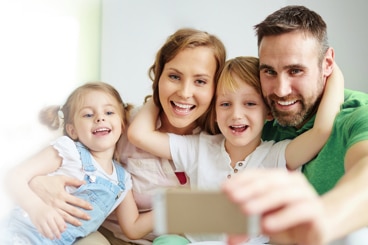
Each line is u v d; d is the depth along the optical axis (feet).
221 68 2.84
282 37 2.40
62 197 2.70
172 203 0.94
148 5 3.86
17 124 3.42
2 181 2.84
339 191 1.09
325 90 2.54
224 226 0.92
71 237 2.68
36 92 3.58
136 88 3.87
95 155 2.97
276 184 0.87
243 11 3.65
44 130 3.39
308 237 0.91
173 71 2.79
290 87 2.44
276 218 0.86
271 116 2.76
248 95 2.65
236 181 0.88
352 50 3.42
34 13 3.65
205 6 3.73
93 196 2.82
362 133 1.89
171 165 2.94
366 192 1.08
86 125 2.92
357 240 1.87
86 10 3.88
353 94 2.61
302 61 2.38
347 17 3.43
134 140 2.85
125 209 2.93
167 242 2.61
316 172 2.44
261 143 2.77
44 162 2.87
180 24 3.77
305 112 2.49
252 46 3.62
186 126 2.94
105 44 3.94
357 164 1.38
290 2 3.58
